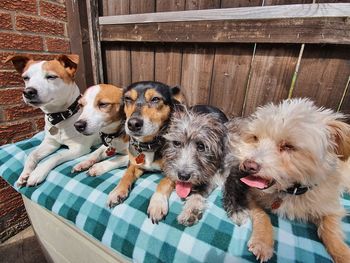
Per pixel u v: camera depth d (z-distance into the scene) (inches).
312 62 41.7
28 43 53.3
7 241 57.7
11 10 48.6
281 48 43.4
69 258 44.6
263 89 47.8
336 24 36.5
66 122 46.7
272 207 32.3
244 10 43.0
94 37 62.7
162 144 40.3
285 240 28.5
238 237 29.1
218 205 34.5
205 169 35.8
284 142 28.0
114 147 47.8
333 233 27.5
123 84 67.3
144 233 31.2
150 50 58.8
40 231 47.2
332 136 28.6
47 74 43.0
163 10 53.4
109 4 60.3
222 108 54.1
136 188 38.3
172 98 42.3
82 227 34.5
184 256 28.1
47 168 42.8
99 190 38.0
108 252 35.1
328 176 29.9
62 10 59.0
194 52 52.9
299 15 38.7
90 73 66.0
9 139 53.9
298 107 30.8
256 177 29.5
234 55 48.4
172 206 34.3
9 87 51.4
